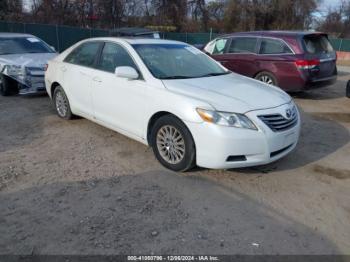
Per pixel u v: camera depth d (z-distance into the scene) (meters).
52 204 3.71
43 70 8.30
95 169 4.57
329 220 3.54
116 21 35.34
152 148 4.75
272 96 4.55
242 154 4.04
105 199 3.83
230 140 3.96
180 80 4.72
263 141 4.07
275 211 3.67
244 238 3.22
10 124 6.42
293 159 5.02
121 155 5.04
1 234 3.21
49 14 30.98
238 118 4.01
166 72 4.89
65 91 6.30
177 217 3.52
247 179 4.36
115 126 5.27
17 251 3.00
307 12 44.22
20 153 5.06
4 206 3.67
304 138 5.99
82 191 4.00
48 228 3.31
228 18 43.56
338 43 37.72
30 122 6.54
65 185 4.13
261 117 4.11
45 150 5.19
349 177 4.49
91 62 5.75
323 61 8.88
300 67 8.58
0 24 19.30
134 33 17.03
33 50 9.50
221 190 4.07
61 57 6.59
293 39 8.81
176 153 4.40
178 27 41.22
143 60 4.91
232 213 3.61
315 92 10.65
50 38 21.03
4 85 8.65
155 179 4.31
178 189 4.07
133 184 4.18
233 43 10.00
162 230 3.30
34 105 7.86
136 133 4.91
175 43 5.75
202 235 3.25
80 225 3.36
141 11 39.09
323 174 4.56
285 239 3.22
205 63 5.59
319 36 9.29
